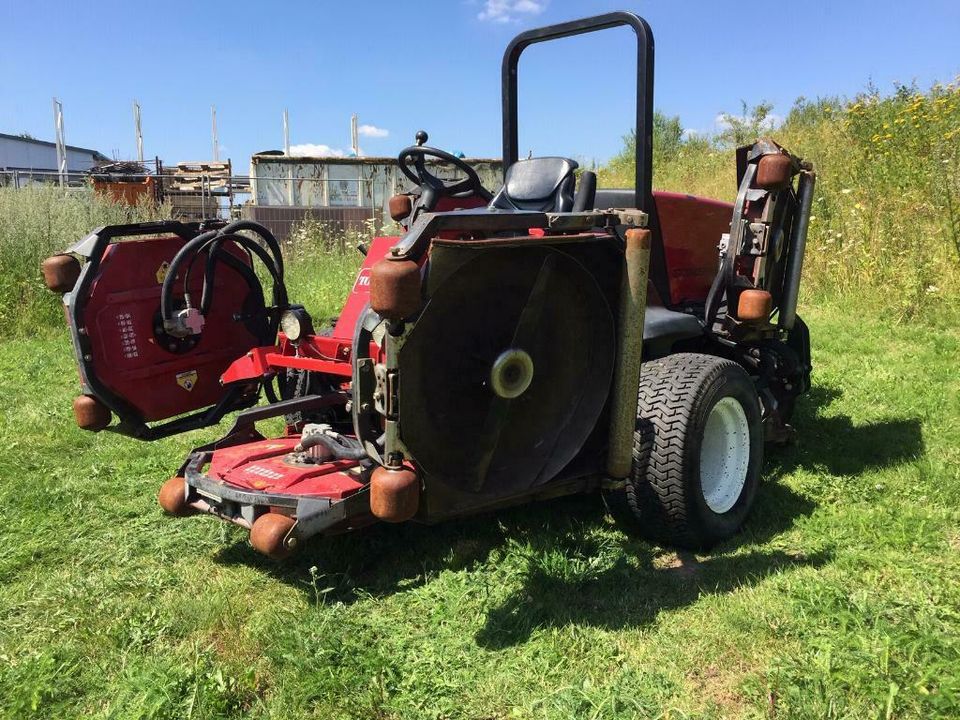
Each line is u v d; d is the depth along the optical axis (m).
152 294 3.59
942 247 7.73
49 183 9.87
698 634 2.63
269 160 15.39
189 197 15.43
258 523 2.69
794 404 4.60
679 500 3.15
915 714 2.19
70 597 2.92
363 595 2.90
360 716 2.26
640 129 3.27
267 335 4.10
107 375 3.45
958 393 5.10
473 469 2.73
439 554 3.24
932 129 9.08
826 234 8.68
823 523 3.46
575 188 3.49
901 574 2.95
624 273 2.87
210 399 3.90
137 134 26.97
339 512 2.72
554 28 3.59
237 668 2.48
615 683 2.36
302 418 3.72
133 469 4.23
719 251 3.90
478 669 2.46
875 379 5.55
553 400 2.92
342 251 11.52
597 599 2.89
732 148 15.26
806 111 14.41
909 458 4.14
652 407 3.21
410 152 3.87
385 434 2.48
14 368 6.42
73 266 3.38
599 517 3.61
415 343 2.48
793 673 2.35
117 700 2.32
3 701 2.33
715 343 4.14
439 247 2.38
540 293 2.75
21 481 3.99
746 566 3.10
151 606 2.85
